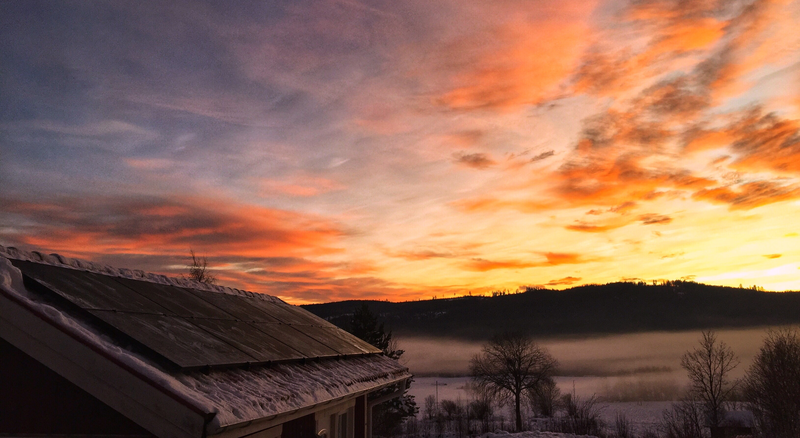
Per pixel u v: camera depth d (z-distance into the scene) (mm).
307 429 7621
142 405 4094
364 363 10234
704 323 163125
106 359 4195
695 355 43094
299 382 6277
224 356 5359
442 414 73062
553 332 176125
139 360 4277
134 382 4137
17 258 5293
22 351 4410
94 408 4277
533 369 64875
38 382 4367
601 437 41719
